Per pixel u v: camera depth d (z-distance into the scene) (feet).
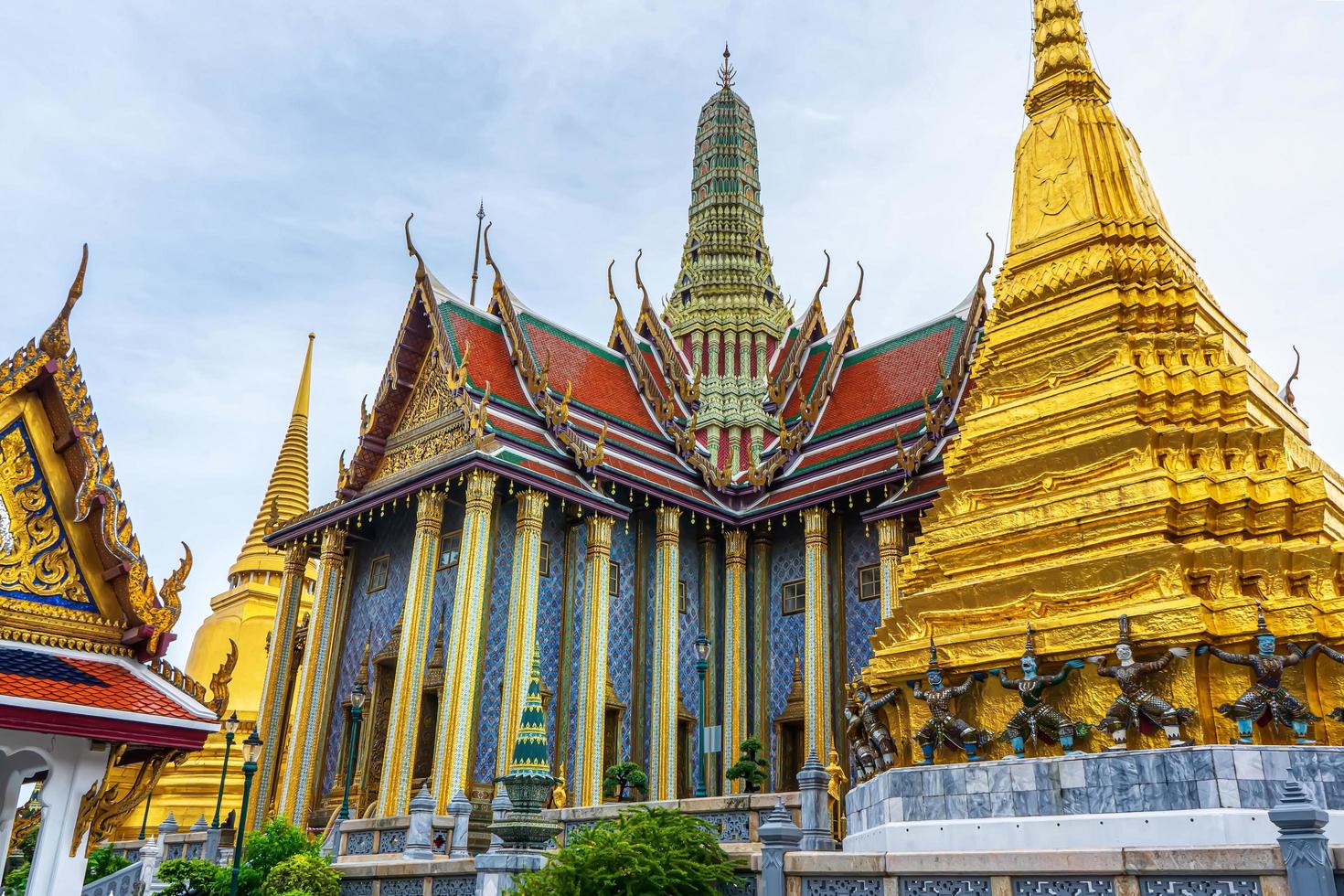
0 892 31.76
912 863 35.14
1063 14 75.25
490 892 46.68
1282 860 28.48
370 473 107.45
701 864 41.32
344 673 104.94
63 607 27.99
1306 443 62.59
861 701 59.77
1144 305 60.54
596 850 41.83
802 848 51.88
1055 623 49.47
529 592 91.45
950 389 101.91
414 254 107.55
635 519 108.06
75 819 26.32
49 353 28.81
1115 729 45.80
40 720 24.82
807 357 131.13
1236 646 45.34
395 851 72.18
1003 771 46.80
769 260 145.28
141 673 28.14
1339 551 46.14
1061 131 69.72
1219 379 55.21
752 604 108.78
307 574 151.53
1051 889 32.35
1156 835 41.27
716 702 105.70
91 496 28.43
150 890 61.26
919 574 60.44
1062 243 65.41
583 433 106.32
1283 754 41.75
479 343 106.42
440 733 84.99
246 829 96.94
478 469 91.91
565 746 94.58
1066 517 53.52
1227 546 47.42
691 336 135.33
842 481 105.29
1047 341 62.95
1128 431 53.98
